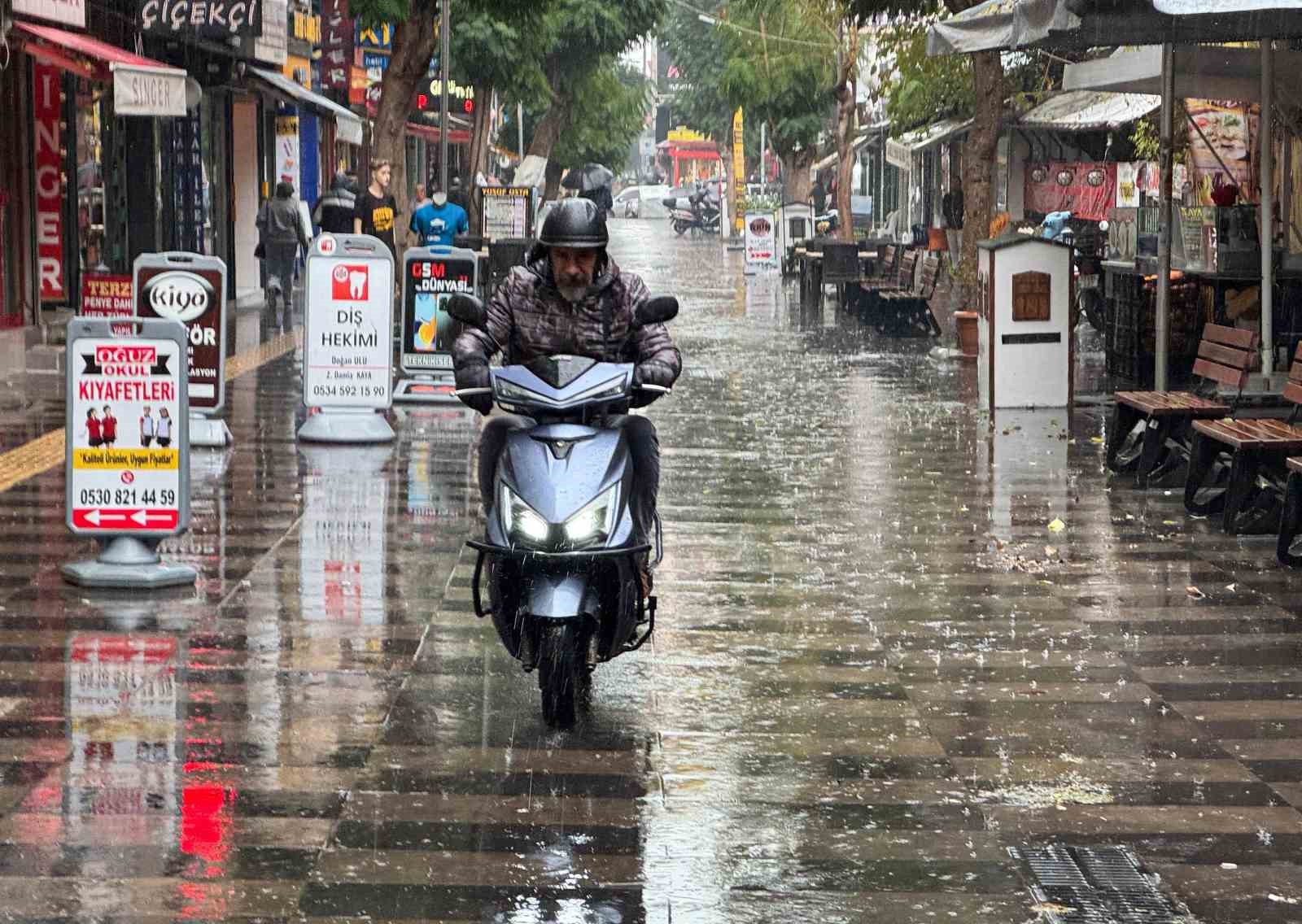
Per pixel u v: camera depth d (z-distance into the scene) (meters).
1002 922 7.80
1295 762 10.01
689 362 33.44
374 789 9.42
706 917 7.82
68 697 11.00
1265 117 25.00
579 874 8.30
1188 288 28.06
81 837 8.66
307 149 65.12
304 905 7.88
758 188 125.25
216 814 8.99
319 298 21.92
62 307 32.94
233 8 34.78
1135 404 19.45
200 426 21.30
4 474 19.34
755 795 9.41
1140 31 21.80
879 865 8.46
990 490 19.08
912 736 10.46
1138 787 9.59
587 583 10.10
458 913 7.82
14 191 29.81
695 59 117.38
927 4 37.56
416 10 40.38
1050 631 12.95
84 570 14.03
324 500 17.94
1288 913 7.91
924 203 88.75
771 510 17.81
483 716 10.76
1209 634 12.87
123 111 27.39
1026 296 25.72
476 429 23.56
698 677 11.69
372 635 12.61
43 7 29.06
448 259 26.19
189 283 20.80
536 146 90.69
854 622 13.20
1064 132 59.09
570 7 85.56
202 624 12.84
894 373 31.47
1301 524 15.27
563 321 10.75
